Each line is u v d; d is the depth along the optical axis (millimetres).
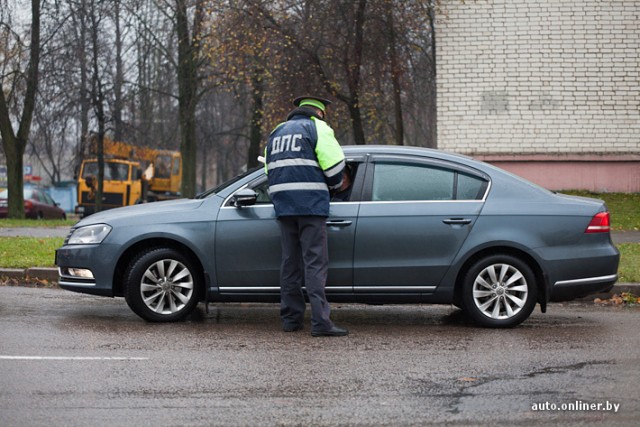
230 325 9250
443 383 6465
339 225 9023
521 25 20766
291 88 25531
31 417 5555
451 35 21016
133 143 39000
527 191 9211
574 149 20797
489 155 20938
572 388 6285
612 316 9953
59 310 10172
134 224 9297
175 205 9414
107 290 9281
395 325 9352
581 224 9094
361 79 25500
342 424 5406
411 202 9109
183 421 5480
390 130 34312
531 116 20844
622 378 6598
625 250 14047
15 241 16625
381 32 24234
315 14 24547
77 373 6770
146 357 7414
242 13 25375
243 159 56844
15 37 31391
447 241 9031
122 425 5391
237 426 5371
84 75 34750
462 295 9148
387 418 5531
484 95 20938
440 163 9227
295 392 6203
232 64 27828
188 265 9320
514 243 9008
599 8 20625
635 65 20625
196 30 34062
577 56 20703
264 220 9141
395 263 9031
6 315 9664
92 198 40750
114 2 33719
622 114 20688
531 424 5406
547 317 9898
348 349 7840
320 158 8562
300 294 8852
